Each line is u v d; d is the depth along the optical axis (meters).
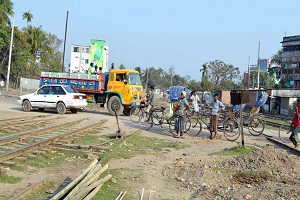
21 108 25.67
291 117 37.59
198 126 20.23
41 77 25.53
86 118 21.03
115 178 8.29
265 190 8.10
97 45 47.66
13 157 9.15
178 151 12.93
